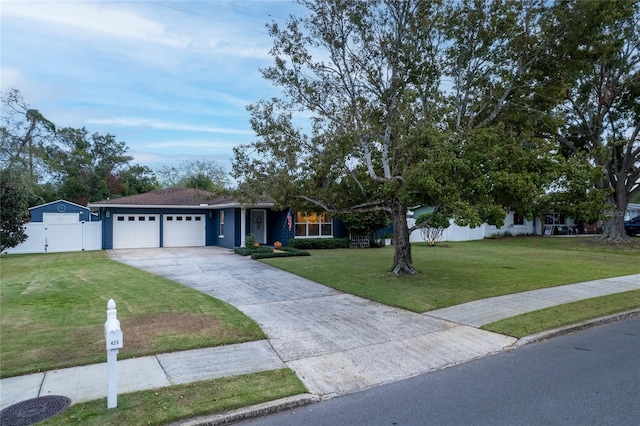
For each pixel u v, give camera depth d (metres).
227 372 5.05
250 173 11.88
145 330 6.60
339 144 10.73
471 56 11.93
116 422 3.77
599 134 22.91
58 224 21.03
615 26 17.75
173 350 5.77
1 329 6.57
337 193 12.25
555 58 11.88
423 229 24.70
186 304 8.39
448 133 9.38
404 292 9.62
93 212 26.42
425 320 7.51
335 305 8.70
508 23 11.03
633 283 10.92
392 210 12.16
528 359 5.65
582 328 7.25
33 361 5.25
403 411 4.12
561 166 9.02
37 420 3.78
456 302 8.73
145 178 45.44
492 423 3.80
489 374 5.11
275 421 3.96
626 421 3.80
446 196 8.84
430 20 10.77
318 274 12.31
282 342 6.26
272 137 11.66
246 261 16.00
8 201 16.38
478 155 8.82
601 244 22.59
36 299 8.77
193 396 4.34
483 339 6.48
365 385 4.82
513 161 9.20
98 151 43.75
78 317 7.30
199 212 23.97
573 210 8.91
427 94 11.44
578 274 12.35
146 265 14.88
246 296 9.58
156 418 3.86
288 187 11.54
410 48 10.94
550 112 15.38
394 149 11.17
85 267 14.23
